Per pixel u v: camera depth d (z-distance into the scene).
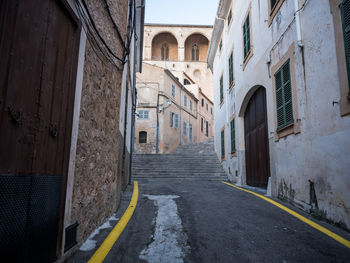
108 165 4.71
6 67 1.92
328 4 4.44
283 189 6.39
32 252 2.21
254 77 8.57
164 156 16.81
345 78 3.96
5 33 1.90
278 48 6.64
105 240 3.59
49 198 2.52
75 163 3.14
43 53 2.43
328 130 4.44
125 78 6.98
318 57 4.76
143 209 5.64
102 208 4.37
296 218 4.82
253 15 8.72
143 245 3.54
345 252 3.29
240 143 10.59
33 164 2.27
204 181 12.15
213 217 4.99
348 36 3.90
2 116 1.87
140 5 11.18
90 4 3.66
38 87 2.35
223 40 13.64
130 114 10.45
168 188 9.00
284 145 6.31
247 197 7.02
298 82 5.55
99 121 4.10
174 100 24.81
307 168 5.18
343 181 4.03
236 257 3.18
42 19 2.40
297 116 5.58
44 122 2.45
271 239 3.78
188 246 3.54
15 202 2.00
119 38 5.34
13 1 1.99
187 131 27.50
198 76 35.94
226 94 13.12
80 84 3.24
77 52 3.11
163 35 36.12
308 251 3.34
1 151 1.86
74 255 3.06
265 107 8.21
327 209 4.48
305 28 5.27
